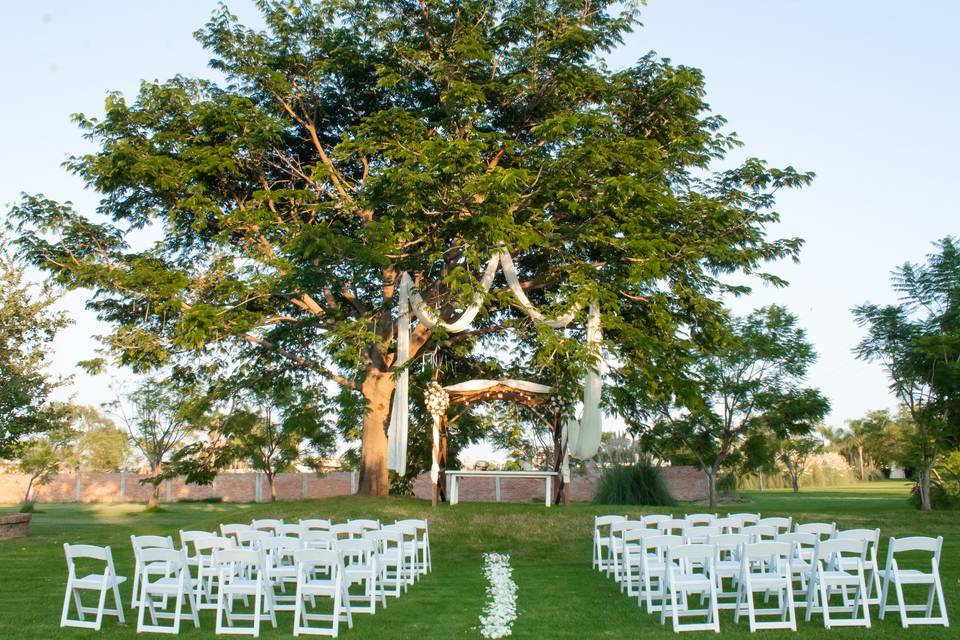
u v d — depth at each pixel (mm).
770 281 19250
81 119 18375
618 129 19031
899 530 17781
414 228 17109
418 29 20047
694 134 18953
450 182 16016
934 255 24516
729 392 25938
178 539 16906
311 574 11266
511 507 18656
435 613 9422
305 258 16875
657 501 23438
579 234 17562
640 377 18797
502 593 10148
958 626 8422
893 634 8070
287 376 22641
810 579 8961
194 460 29984
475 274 19062
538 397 19734
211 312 17203
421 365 23469
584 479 31047
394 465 17906
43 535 18625
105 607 10078
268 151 19969
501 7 19891
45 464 37719
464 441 26828
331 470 42250
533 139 20047
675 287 18688
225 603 9359
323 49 20188
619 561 12086
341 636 8211
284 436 33312
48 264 18828
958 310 23656
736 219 18266
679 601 10344
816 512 21047
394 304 18891
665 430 25703
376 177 16656
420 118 19172
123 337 18891
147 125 18828
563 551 15547
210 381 22922
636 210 17828
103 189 18047
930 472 24609
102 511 35344
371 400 20828
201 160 18156
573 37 18391
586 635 8062
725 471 31594
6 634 8320
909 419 30547
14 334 18812
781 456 46781
